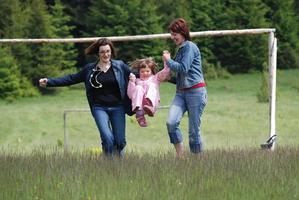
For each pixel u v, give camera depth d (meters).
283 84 121.69
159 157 24.44
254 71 129.62
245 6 131.75
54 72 115.56
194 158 23.91
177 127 26.75
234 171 21.67
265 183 20.05
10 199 18.78
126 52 117.69
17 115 93.94
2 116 92.88
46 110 97.75
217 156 24.50
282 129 74.19
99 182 20.09
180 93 26.86
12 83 111.25
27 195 19.08
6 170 22.33
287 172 21.70
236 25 131.12
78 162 23.50
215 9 132.12
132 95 26.89
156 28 122.75
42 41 35.12
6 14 114.62
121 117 26.91
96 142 67.12
